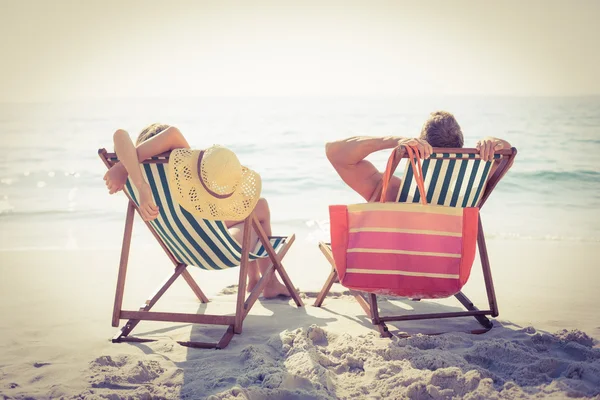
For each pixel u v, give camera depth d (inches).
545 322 128.8
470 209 112.3
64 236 258.2
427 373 94.7
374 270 114.8
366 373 99.2
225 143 658.8
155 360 107.0
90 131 856.9
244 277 119.6
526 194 349.4
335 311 141.6
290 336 113.3
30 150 643.5
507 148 113.2
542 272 183.2
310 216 302.5
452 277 114.2
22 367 105.2
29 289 167.3
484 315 126.5
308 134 768.3
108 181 110.7
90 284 173.3
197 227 117.6
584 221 282.0
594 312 137.6
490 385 89.3
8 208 323.3
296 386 92.0
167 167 110.1
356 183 126.0
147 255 215.9
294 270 188.5
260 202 148.2
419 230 113.3
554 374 96.9
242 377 95.3
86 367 104.3
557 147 546.9
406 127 807.7
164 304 150.3
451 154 109.8
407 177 114.3
